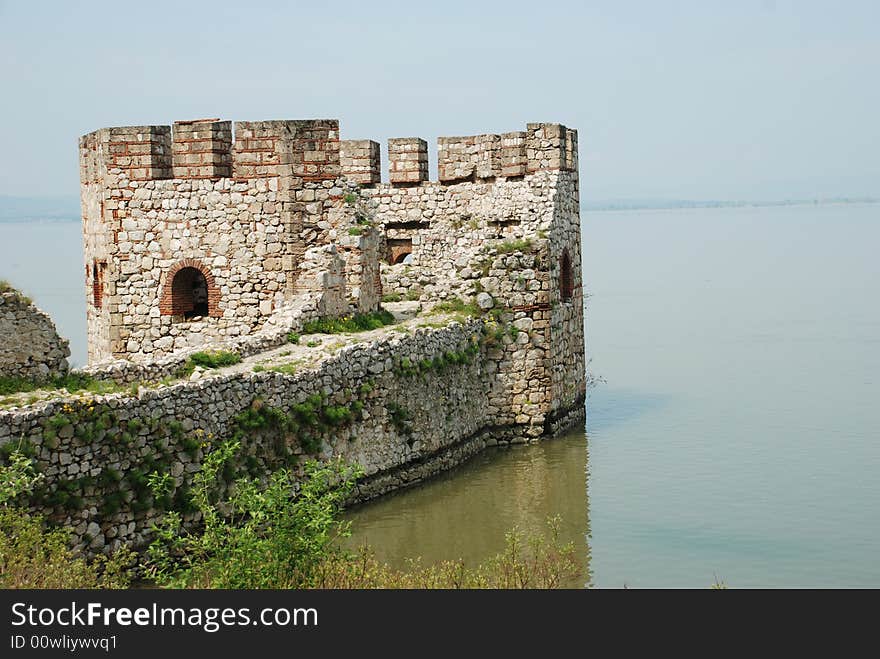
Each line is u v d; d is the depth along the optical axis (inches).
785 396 1811.0
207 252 1413.6
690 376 2031.3
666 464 1375.5
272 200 1397.6
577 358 1604.3
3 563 800.3
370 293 1418.6
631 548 1075.3
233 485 996.6
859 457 1400.1
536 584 949.2
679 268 4660.4
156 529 871.7
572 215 1589.6
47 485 867.4
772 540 1093.1
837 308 3056.1
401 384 1242.6
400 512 1177.4
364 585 878.4
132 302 1433.3
